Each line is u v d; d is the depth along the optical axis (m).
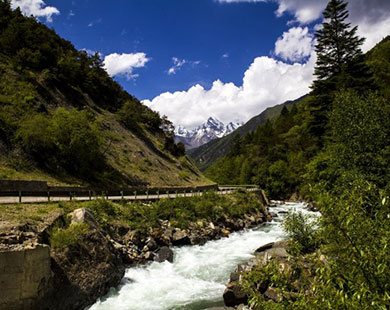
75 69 58.03
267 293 10.18
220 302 12.77
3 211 14.46
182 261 18.36
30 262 10.20
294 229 10.34
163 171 53.03
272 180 68.31
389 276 4.25
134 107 64.88
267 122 118.62
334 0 40.97
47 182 28.16
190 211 27.08
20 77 43.44
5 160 27.75
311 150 48.72
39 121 32.28
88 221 15.03
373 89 35.78
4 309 9.67
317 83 41.88
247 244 22.67
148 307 12.27
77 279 12.05
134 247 18.45
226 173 100.06
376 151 15.94
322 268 4.91
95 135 36.50
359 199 4.80
